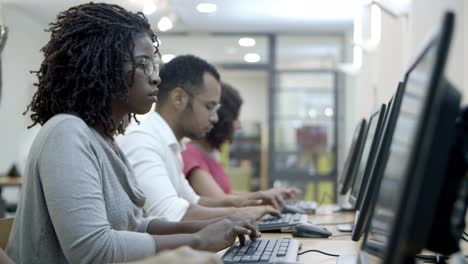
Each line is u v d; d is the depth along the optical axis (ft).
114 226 4.45
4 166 21.40
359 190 5.50
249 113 35.17
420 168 2.14
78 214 3.93
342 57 26.99
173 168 7.06
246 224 5.08
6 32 5.90
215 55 26.99
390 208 2.76
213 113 7.73
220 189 8.95
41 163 4.06
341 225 7.38
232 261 4.31
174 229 5.27
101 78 4.51
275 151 26.96
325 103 26.99
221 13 22.68
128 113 4.92
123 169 4.66
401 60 10.94
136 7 5.08
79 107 4.54
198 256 2.72
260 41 27.25
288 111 27.25
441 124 2.42
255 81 32.40
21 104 20.16
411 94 2.90
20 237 4.15
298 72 27.25
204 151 9.66
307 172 26.58
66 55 4.49
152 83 4.79
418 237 2.31
